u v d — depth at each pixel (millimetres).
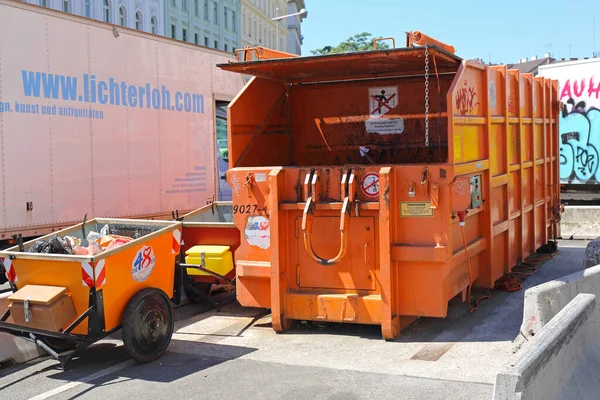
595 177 17516
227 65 7230
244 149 7742
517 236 8984
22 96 8617
